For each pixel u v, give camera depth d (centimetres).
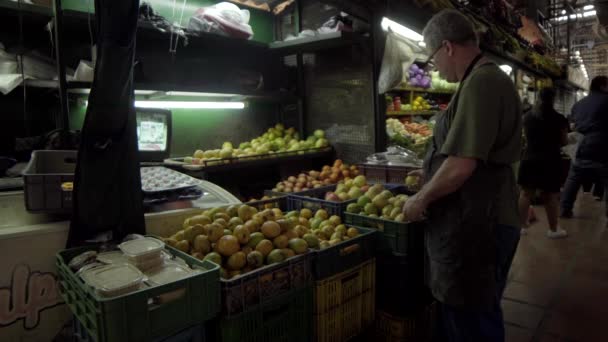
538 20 1071
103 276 131
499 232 174
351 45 404
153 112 310
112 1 145
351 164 418
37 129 293
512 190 181
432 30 189
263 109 450
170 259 158
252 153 362
